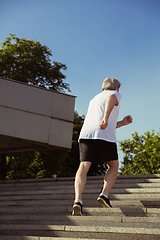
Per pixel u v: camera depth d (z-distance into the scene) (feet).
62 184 24.94
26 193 21.49
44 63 64.85
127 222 11.75
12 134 29.01
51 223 13.17
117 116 12.95
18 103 29.91
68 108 32.94
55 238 11.14
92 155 12.17
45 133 30.91
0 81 29.40
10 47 62.13
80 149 12.55
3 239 12.21
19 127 29.58
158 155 36.17
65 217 12.93
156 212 12.42
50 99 31.94
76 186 11.91
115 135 12.60
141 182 22.44
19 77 59.62
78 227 11.51
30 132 30.09
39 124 30.73
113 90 13.44
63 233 11.82
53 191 20.38
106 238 10.81
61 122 32.17
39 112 30.91
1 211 16.53
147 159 37.14
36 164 68.59
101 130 12.26
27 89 30.73
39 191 20.93
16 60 62.69
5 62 60.13
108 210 12.88
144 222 11.51
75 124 90.79
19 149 35.73
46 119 31.24
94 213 13.20
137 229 10.38
